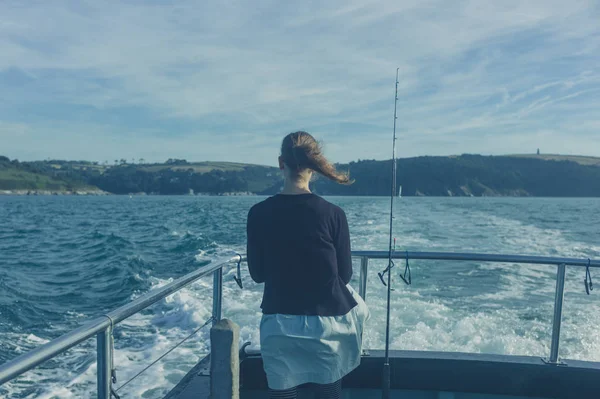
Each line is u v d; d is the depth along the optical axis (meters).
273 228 1.96
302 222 1.94
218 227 29.12
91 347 6.54
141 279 12.30
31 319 8.73
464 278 10.40
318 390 2.15
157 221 37.53
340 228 2.00
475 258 2.69
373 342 6.14
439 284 9.81
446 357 2.70
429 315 7.31
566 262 2.62
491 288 9.53
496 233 22.69
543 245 17.95
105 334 1.64
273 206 1.99
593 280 10.44
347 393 2.76
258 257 2.01
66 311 9.41
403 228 22.55
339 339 1.98
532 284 9.98
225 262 2.65
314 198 2.00
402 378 2.70
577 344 6.24
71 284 12.17
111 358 1.70
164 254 17.09
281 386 1.92
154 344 6.53
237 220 36.00
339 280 2.04
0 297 10.16
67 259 17.25
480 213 43.47
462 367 2.68
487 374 2.67
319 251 1.94
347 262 2.03
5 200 120.12
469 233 22.19
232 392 1.76
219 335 1.75
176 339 6.74
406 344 6.07
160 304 8.53
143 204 86.19
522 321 7.21
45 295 10.79
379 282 9.71
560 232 24.30
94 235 26.11
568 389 2.61
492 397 2.69
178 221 36.75
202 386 2.38
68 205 81.88
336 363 1.99
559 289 2.66
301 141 2.01
